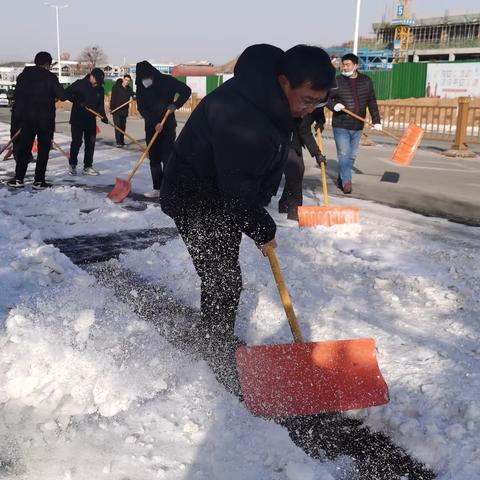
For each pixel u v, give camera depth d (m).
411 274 4.30
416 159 12.54
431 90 33.66
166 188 2.70
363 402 2.51
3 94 36.53
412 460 2.21
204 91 37.75
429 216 6.54
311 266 4.46
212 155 2.49
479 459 2.14
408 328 3.34
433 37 71.94
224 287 2.79
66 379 2.52
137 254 4.62
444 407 2.48
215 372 2.75
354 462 2.20
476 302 3.75
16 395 2.46
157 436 2.25
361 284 4.11
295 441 2.31
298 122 2.47
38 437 2.22
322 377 2.54
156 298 3.76
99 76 8.94
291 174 5.90
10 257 4.45
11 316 3.10
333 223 5.68
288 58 2.27
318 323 3.37
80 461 2.09
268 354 2.54
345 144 7.77
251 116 2.32
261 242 2.65
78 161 10.98
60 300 3.62
